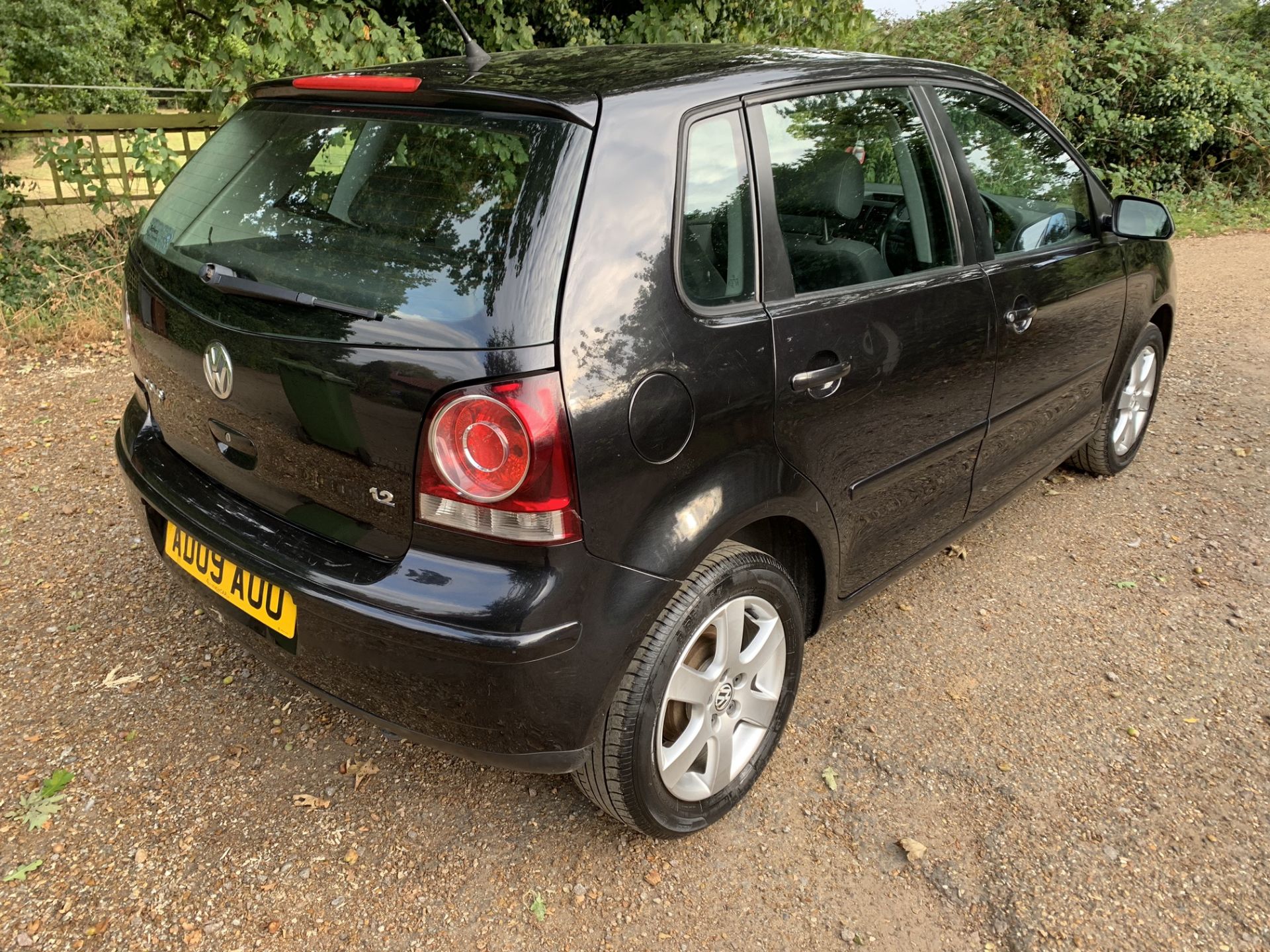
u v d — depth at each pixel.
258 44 6.49
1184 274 8.34
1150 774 2.53
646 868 2.22
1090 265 3.34
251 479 2.12
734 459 2.05
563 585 1.77
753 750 2.38
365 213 1.99
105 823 2.27
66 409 4.68
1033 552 3.66
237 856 2.20
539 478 1.71
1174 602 3.34
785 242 2.21
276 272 1.97
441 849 2.25
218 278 2.02
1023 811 2.40
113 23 21.47
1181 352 6.06
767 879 2.20
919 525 2.85
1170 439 4.71
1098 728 2.71
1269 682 2.92
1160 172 11.82
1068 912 2.12
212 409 2.12
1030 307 2.97
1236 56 13.05
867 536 2.61
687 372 1.92
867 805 2.42
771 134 2.23
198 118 7.30
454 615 1.76
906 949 2.04
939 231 2.69
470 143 1.94
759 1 9.24
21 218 6.45
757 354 2.07
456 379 1.70
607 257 1.82
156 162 6.64
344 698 2.00
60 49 20.42
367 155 2.07
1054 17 12.07
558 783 2.47
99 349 5.56
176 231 2.32
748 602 2.21
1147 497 4.11
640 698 1.98
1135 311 3.77
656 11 8.73
